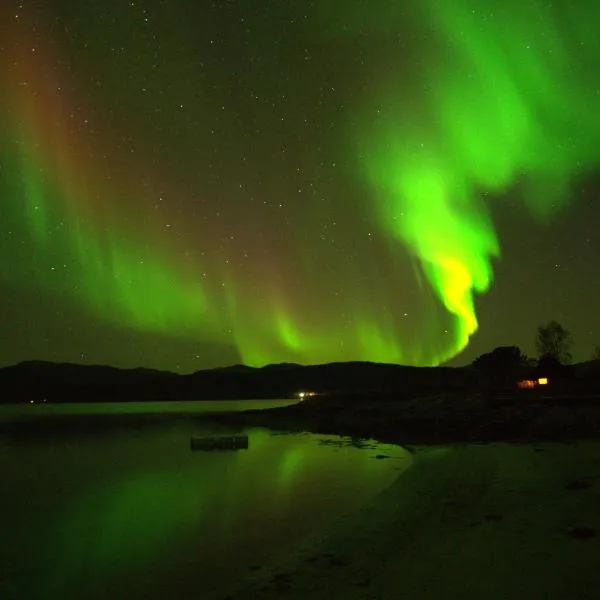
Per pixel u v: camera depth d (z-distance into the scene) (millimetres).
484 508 12898
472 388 71438
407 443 36344
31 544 14461
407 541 10766
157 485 24406
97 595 10203
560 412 34938
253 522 15352
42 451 43906
